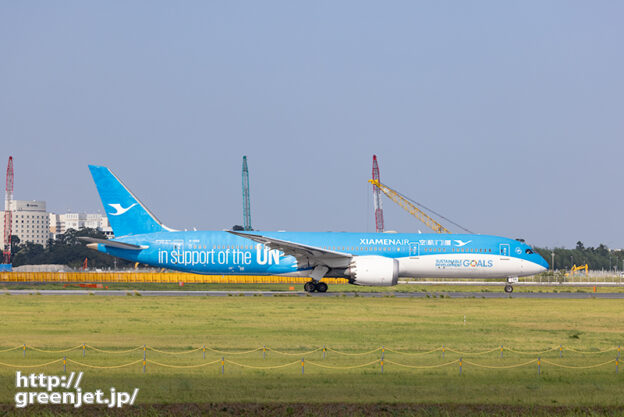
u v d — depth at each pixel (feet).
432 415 245.86
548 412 250.57
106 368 310.65
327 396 266.16
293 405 254.68
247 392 270.67
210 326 443.32
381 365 320.91
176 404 255.09
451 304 615.16
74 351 346.74
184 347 361.30
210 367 314.55
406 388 280.10
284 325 450.71
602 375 311.68
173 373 302.45
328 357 339.57
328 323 464.24
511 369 321.73
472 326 463.01
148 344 369.71
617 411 252.62
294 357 338.13
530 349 372.38
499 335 422.82
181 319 478.59
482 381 295.69
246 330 426.10
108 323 453.58
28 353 341.00
